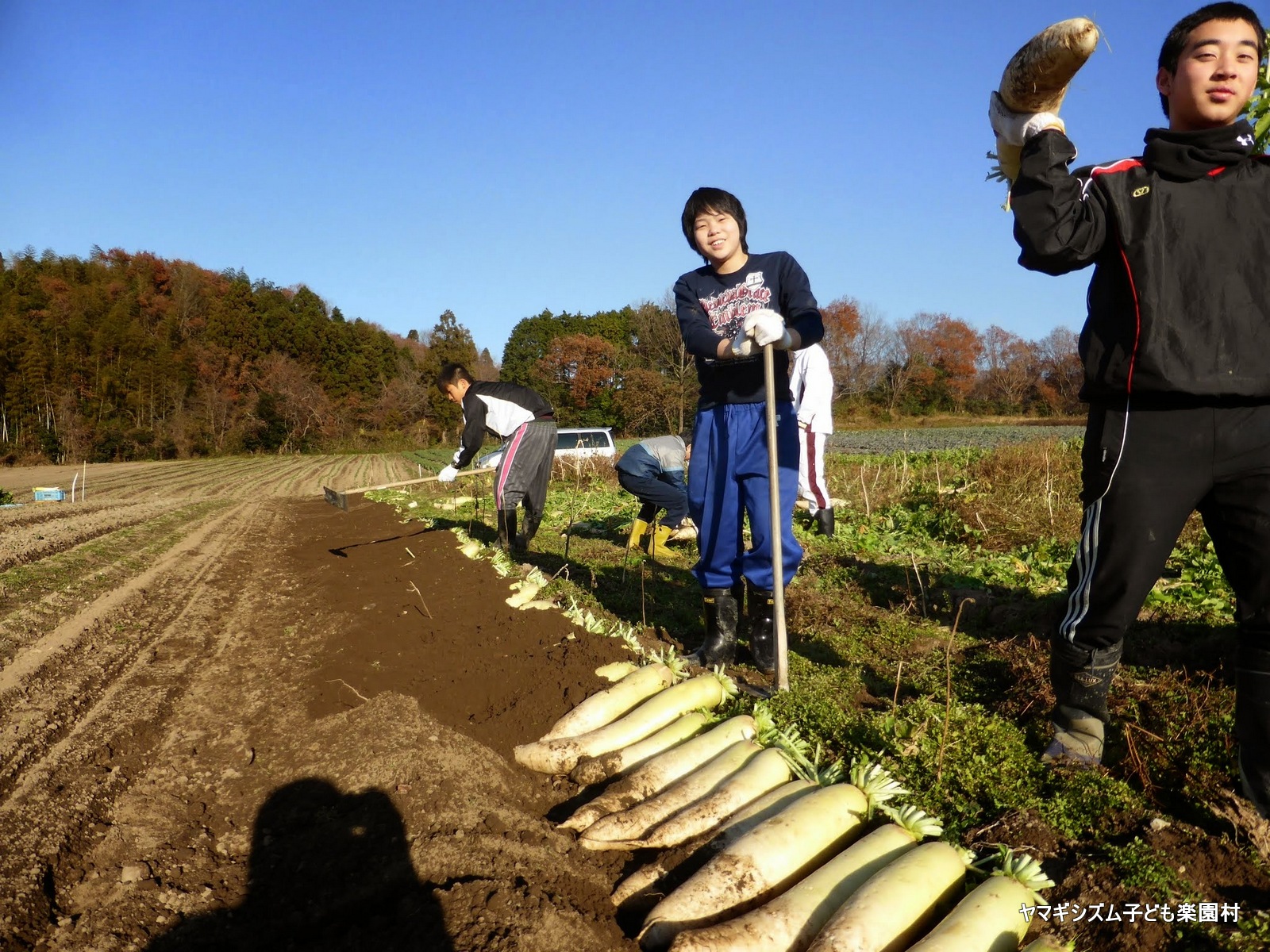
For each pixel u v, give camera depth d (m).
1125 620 2.49
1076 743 2.70
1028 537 8.80
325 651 4.42
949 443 28.98
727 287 3.86
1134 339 2.26
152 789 2.79
